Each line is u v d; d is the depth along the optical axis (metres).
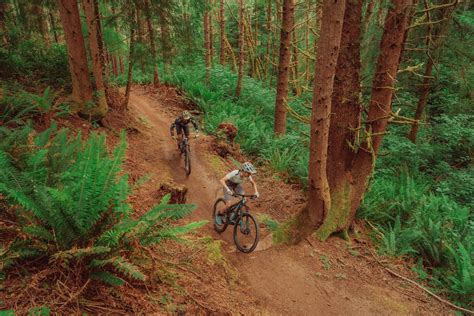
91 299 2.88
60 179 3.63
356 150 7.12
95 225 3.18
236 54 27.94
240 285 4.89
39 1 9.87
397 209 8.11
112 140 9.03
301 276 5.64
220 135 11.48
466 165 11.27
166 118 13.59
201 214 7.04
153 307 3.18
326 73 5.15
